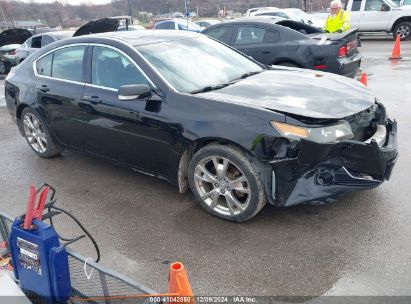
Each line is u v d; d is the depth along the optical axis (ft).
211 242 10.76
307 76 14.20
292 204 10.68
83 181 15.07
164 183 14.39
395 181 13.33
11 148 19.38
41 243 6.64
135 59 12.96
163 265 10.01
